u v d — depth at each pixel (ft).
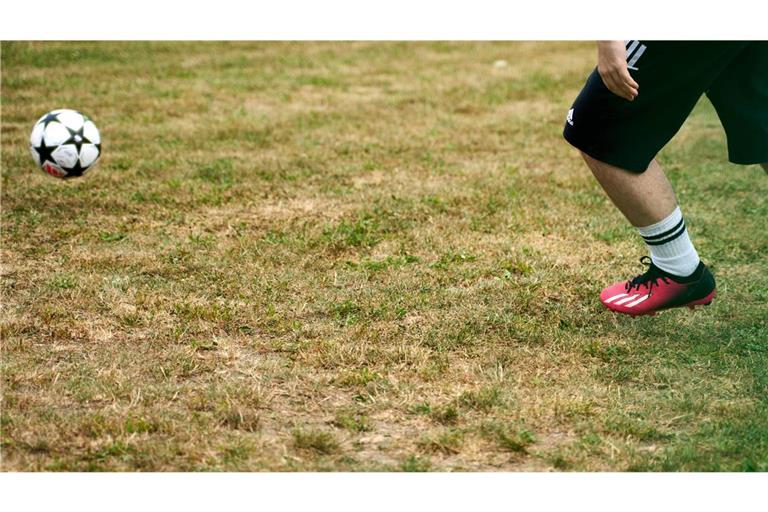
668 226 12.23
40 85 33.17
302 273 15.58
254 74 36.42
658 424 10.59
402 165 23.11
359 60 40.14
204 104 30.68
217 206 19.57
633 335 13.01
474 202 19.71
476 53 42.32
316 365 12.15
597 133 11.79
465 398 11.11
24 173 21.80
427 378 11.71
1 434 10.26
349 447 10.15
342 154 24.20
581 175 22.09
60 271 15.64
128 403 11.05
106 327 13.37
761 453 9.88
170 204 19.65
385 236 17.52
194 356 12.41
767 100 12.17
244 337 13.07
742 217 18.61
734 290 14.69
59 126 19.77
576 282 15.05
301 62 39.40
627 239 17.24
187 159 23.41
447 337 12.95
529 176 21.98
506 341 12.87
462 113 29.71
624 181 12.00
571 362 12.19
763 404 10.94
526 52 42.65
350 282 15.20
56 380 11.53
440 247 16.87
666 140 11.81
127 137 25.84
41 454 9.95
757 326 13.30
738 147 12.67
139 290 14.73
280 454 9.98
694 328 13.24
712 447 10.05
